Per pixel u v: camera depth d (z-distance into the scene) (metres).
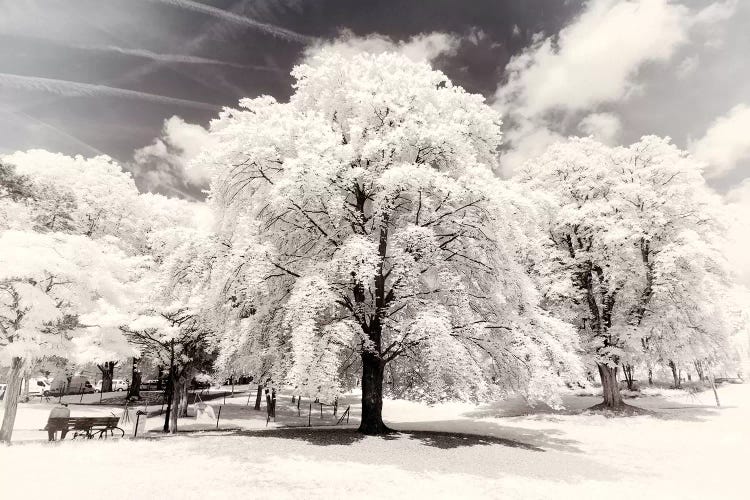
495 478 10.43
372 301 14.79
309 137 12.88
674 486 11.44
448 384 13.78
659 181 26.03
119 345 14.98
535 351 13.20
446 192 12.38
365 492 8.32
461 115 14.59
